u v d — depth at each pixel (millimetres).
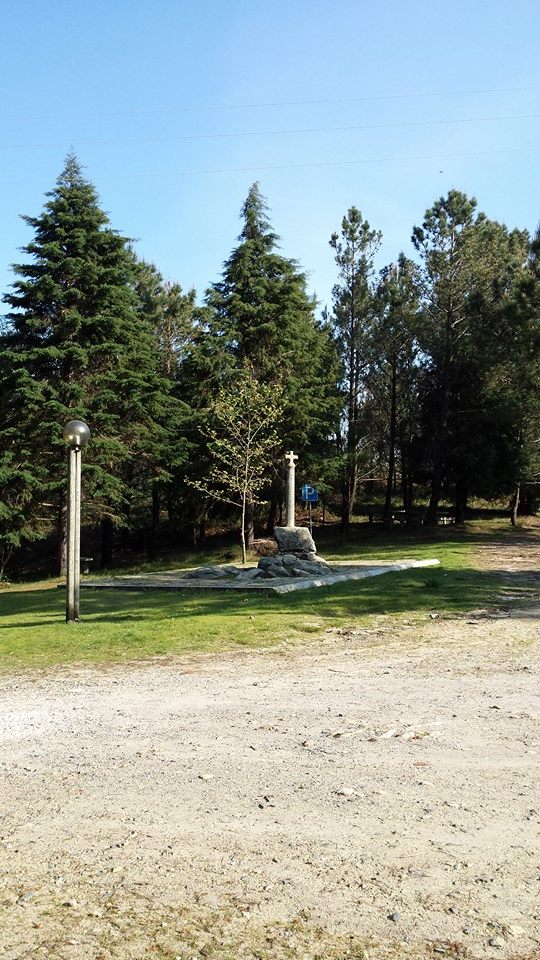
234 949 2826
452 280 35906
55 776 4711
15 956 2818
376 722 5656
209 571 19281
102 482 27750
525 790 4230
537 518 44531
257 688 6941
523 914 3012
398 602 12734
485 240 36906
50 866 3531
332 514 46688
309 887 3258
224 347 32625
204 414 31375
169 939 2906
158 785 4488
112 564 35406
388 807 4051
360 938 2877
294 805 4125
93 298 28578
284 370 32906
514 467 37125
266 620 10984
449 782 4383
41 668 8250
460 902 3105
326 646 9156
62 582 24594
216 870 3434
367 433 39312
